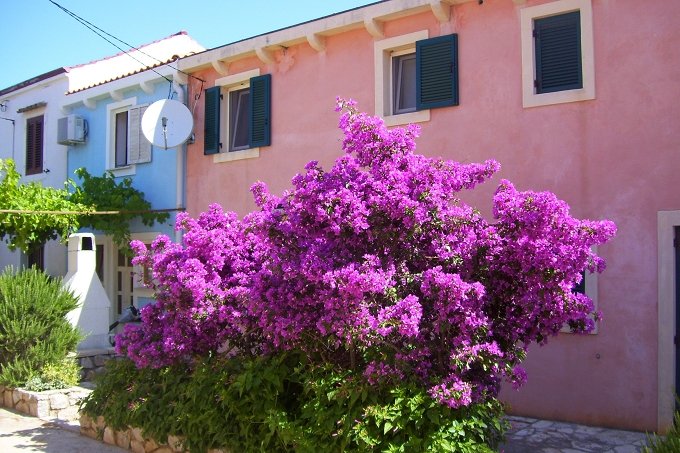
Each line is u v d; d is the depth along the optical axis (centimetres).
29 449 657
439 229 479
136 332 643
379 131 502
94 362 986
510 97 777
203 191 1105
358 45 926
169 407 600
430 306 464
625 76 702
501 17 789
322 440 475
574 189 727
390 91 901
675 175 670
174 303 606
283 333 486
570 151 732
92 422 701
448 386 441
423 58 844
